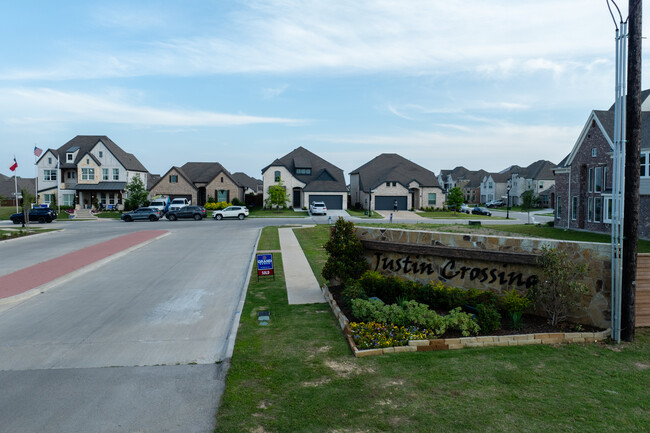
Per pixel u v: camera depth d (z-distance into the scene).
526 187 91.62
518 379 6.68
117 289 13.94
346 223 12.58
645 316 9.02
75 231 34.25
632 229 8.20
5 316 10.97
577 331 8.70
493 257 9.98
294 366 7.42
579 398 6.06
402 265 11.80
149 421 5.81
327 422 5.60
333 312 10.74
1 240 27.83
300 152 64.75
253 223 41.53
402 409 5.86
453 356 7.65
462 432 5.27
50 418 5.90
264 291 13.20
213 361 7.96
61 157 58.94
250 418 5.76
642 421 5.44
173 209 46.56
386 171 62.88
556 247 9.27
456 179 119.12
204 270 17.19
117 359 8.08
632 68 8.12
